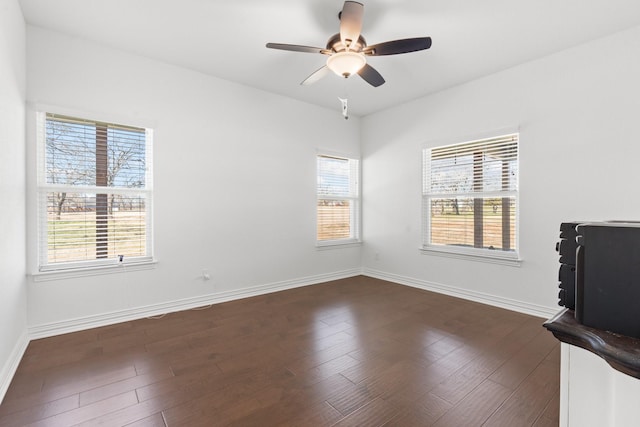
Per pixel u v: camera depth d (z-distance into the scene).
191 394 1.83
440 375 2.03
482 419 1.61
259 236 3.90
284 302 3.58
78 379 1.97
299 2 2.25
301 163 4.31
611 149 2.66
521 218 3.22
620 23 2.49
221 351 2.37
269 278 4.00
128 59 2.97
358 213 5.05
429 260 4.11
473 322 2.95
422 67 3.26
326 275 4.61
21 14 2.34
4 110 1.92
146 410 1.68
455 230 3.89
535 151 3.11
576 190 2.86
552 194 3.00
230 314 3.18
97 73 2.81
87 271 2.77
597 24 2.51
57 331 2.64
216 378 2.00
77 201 2.79
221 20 2.47
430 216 4.16
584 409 0.91
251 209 3.83
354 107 4.56
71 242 2.76
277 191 4.07
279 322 2.96
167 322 2.95
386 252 4.68
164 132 3.18
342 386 1.91
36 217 2.54
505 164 3.38
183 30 2.62
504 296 3.37
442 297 3.77
